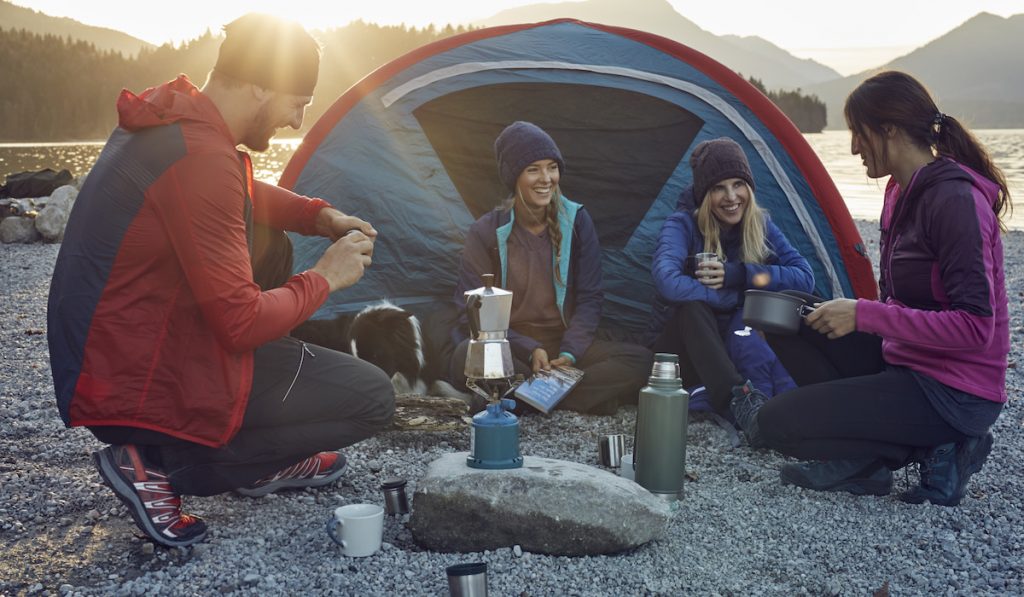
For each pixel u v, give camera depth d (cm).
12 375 489
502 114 506
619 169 497
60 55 15062
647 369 417
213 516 289
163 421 251
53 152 4728
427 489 261
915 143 294
